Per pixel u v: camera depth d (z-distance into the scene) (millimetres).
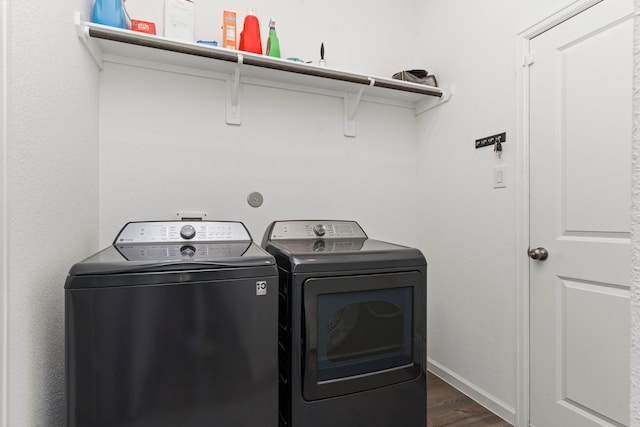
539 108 1627
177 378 1002
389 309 1357
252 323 1088
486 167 1908
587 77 1432
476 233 1975
